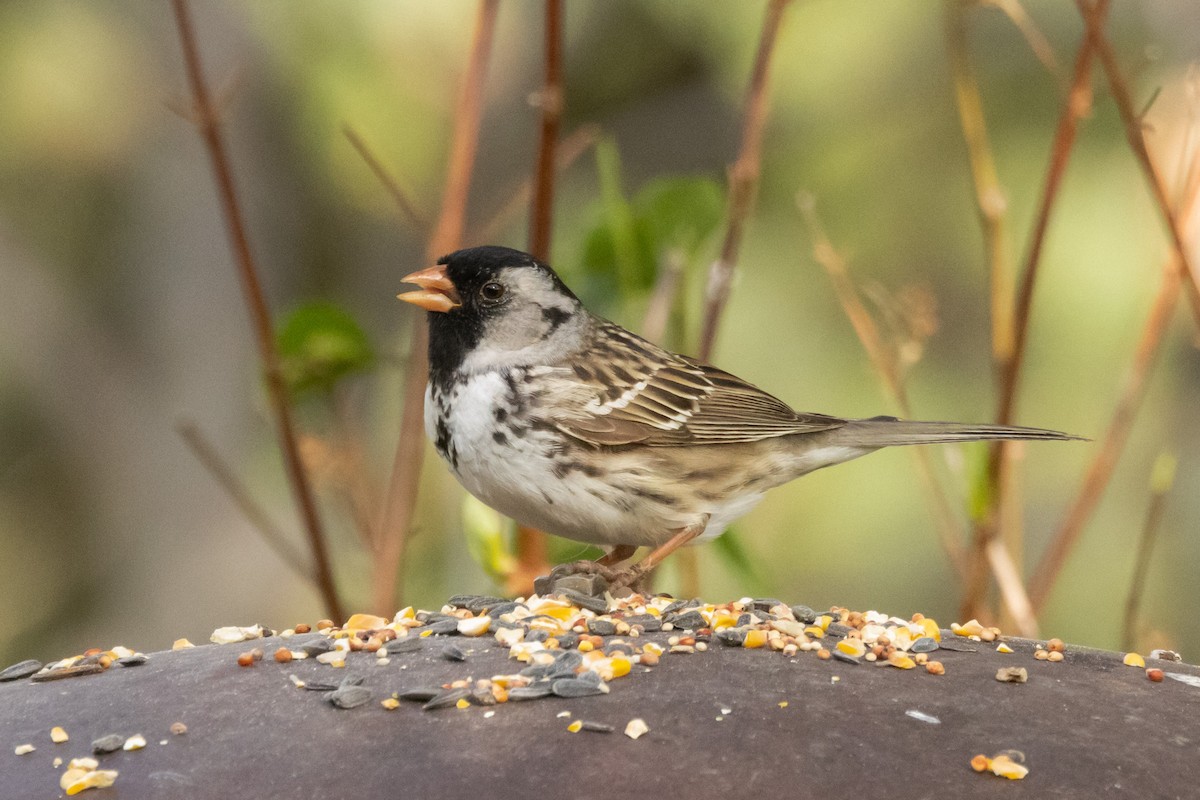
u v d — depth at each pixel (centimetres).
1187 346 1226
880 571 1249
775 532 1269
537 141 877
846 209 1295
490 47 920
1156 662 666
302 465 889
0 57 1406
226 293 1423
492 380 808
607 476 812
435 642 660
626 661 619
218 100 1017
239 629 717
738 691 597
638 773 534
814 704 587
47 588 1426
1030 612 893
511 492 815
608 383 821
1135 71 956
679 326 971
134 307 1441
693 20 1342
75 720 593
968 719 580
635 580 798
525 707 585
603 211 953
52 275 1439
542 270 833
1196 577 1238
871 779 533
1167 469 938
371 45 1352
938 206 1284
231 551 1392
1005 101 1270
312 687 609
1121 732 575
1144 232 1194
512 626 680
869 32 1272
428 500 1209
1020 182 1245
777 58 1281
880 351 959
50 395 1431
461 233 916
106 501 1427
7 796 541
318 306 910
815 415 881
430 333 829
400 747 557
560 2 856
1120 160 1208
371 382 1323
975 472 901
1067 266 1206
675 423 830
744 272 1280
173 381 1428
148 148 1416
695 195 953
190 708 597
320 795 529
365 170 1365
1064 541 912
